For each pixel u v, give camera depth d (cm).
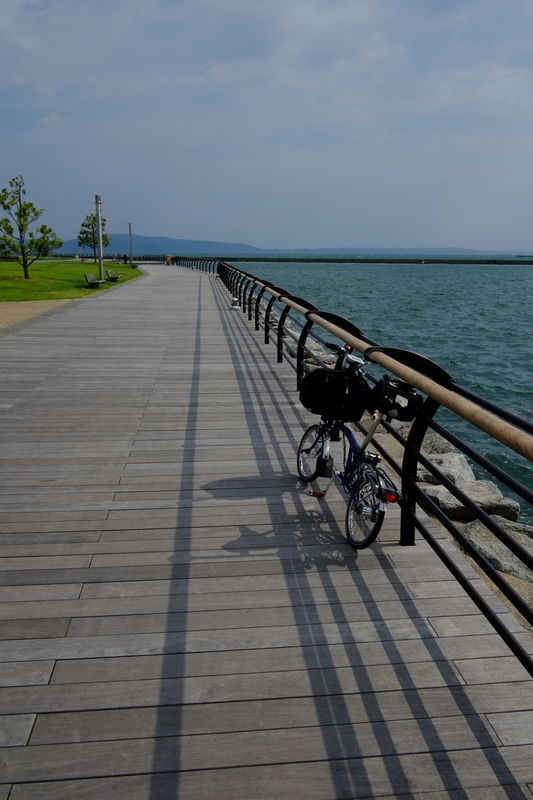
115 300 2045
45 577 338
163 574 342
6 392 756
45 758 221
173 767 218
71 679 260
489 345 2498
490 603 316
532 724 239
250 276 1555
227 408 691
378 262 18488
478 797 209
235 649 280
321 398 383
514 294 6088
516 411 1452
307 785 212
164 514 418
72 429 607
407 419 348
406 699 251
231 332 1313
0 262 4641
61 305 1852
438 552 311
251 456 536
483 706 248
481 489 595
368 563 355
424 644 284
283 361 982
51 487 462
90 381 820
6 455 532
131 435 591
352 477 376
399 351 360
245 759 222
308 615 305
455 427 1132
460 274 11869
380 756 224
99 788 210
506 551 443
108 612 306
